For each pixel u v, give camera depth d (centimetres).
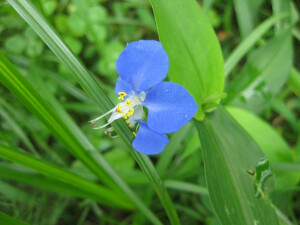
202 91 6
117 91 5
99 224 9
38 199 8
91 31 8
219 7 11
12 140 9
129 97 5
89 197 7
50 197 8
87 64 11
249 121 7
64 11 11
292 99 10
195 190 7
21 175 6
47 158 9
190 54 6
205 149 5
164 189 5
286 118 9
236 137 6
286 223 6
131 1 11
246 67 8
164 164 7
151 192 8
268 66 8
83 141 7
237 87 8
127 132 5
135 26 11
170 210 5
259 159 5
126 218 9
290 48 8
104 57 9
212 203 5
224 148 5
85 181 6
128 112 5
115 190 7
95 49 10
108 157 9
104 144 9
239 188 5
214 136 6
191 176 8
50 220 8
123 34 11
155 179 5
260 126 7
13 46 10
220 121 6
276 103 9
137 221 8
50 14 10
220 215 5
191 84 6
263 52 8
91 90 5
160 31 5
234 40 11
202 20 5
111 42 11
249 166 5
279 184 7
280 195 7
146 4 11
